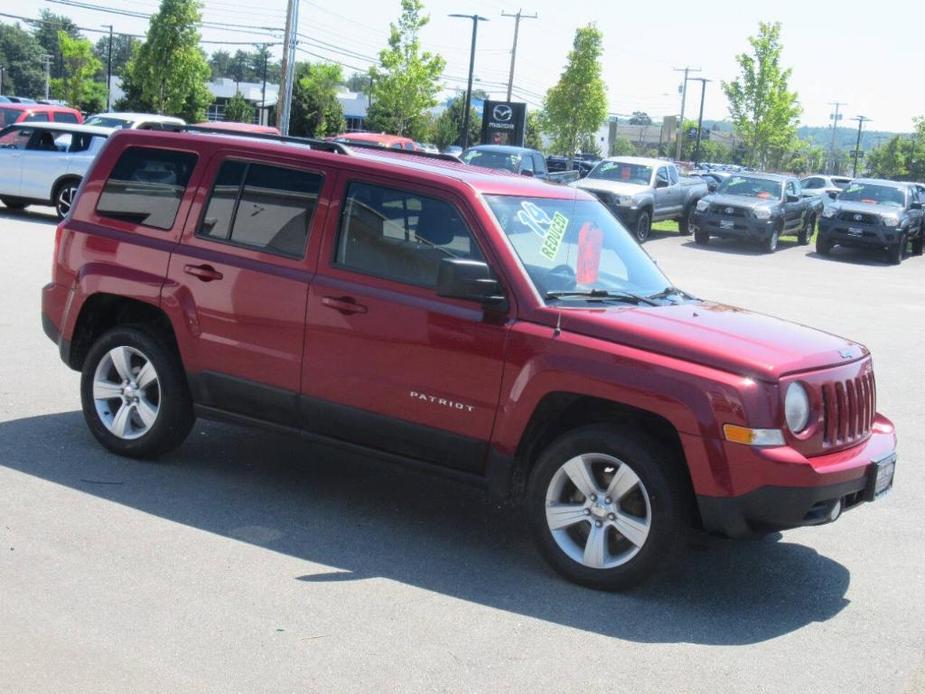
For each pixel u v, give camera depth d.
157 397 6.61
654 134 158.00
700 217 28.05
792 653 4.67
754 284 20.00
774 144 61.56
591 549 5.22
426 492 6.62
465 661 4.35
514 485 5.60
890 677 4.48
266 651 4.31
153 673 4.07
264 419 6.20
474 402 5.46
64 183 20.55
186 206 6.46
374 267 5.82
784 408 4.96
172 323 6.35
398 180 5.86
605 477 5.31
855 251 30.27
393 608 4.83
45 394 8.12
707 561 5.80
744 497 4.91
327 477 6.74
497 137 46.09
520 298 5.44
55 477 6.27
